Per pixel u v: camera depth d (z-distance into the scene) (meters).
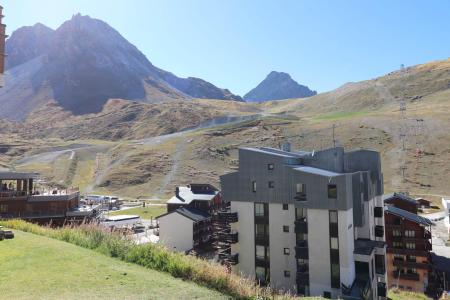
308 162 48.75
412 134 160.25
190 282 16.23
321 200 39.16
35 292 12.66
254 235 44.44
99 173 162.38
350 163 51.72
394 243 59.44
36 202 59.59
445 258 70.06
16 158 184.88
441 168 132.00
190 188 85.50
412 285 57.56
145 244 19.88
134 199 129.75
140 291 13.89
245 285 16.41
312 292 39.03
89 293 13.02
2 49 23.53
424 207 107.19
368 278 38.81
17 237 20.98
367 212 45.59
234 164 165.62
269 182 43.66
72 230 23.09
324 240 38.91
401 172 133.88
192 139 198.50
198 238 70.88
